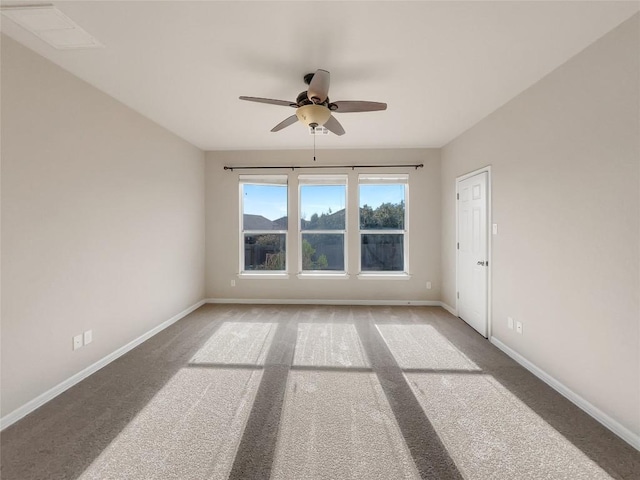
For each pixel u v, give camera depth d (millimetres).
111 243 2771
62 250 2262
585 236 2018
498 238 3068
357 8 1676
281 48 2055
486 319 3285
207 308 4512
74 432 1802
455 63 2238
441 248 4664
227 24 1803
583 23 1778
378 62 2227
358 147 4633
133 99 2846
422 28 1851
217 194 4789
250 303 4801
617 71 1785
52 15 1698
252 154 4758
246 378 2445
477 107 3047
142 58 2160
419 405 2076
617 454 1633
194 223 4453
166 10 1675
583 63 2031
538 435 1780
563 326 2215
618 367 1791
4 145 1870
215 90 2678
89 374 2496
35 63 2053
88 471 1516
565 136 2188
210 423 1884
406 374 2514
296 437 1760
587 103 1997
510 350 2867
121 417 1941
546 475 1495
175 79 2473
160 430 1819
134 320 3096
